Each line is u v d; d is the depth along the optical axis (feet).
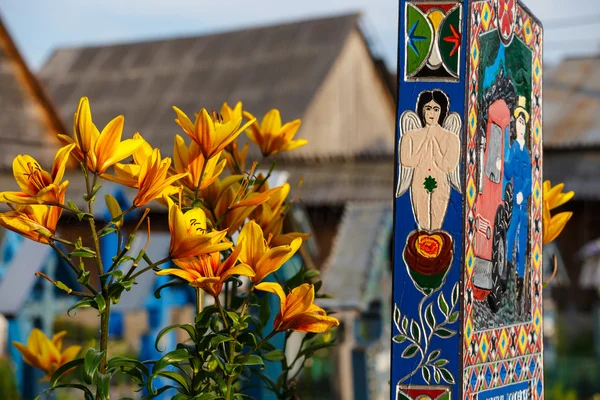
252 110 72.28
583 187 69.46
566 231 70.69
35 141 51.13
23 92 51.06
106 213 15.83
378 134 77.71
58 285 6.20
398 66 6.86
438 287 6.69
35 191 6.13
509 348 7.77
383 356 26.00
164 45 82.33
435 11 6.86
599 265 62.13
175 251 6.25
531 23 8.61
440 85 6.81
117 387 22.18
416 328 6.70
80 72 83.35
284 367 8.36
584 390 39.50
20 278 17.37
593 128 72.84
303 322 6.59
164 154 69.82
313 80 72.79
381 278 26.03
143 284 17.31
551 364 48.91
